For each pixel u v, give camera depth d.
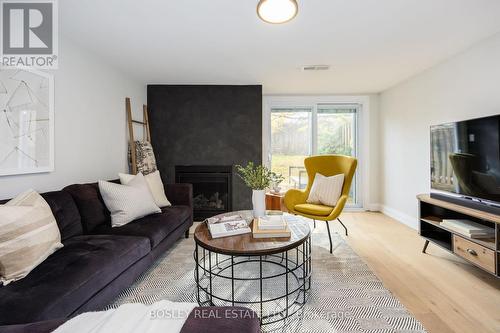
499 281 1.88
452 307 1.56
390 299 1.65
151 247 1.87
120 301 1.63
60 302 1.06
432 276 1.96
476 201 2.04
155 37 2.21
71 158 2.24
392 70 3.07
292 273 1.97
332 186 2.87
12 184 1.70
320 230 3.15
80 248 1.51
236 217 2.01
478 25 2.00
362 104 4.27
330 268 2.10
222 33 2.14
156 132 3.69
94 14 1.83
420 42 2.30
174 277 1.96
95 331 0.70
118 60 2.73
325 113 4.37
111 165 2.87
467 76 2.42
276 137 4.38
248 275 1.98
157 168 3.71
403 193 3.53
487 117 1.92
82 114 2.39
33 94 1.85
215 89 3.68
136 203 2.12
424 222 2.46
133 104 3.37
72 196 1.91
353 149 4.38
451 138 2.30
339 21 1.94
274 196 3.48
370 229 3.19
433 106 2.91
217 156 3.71
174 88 3.67
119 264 1.48
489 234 1.89
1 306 0.97
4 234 1.17
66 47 2.19
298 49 2.47
